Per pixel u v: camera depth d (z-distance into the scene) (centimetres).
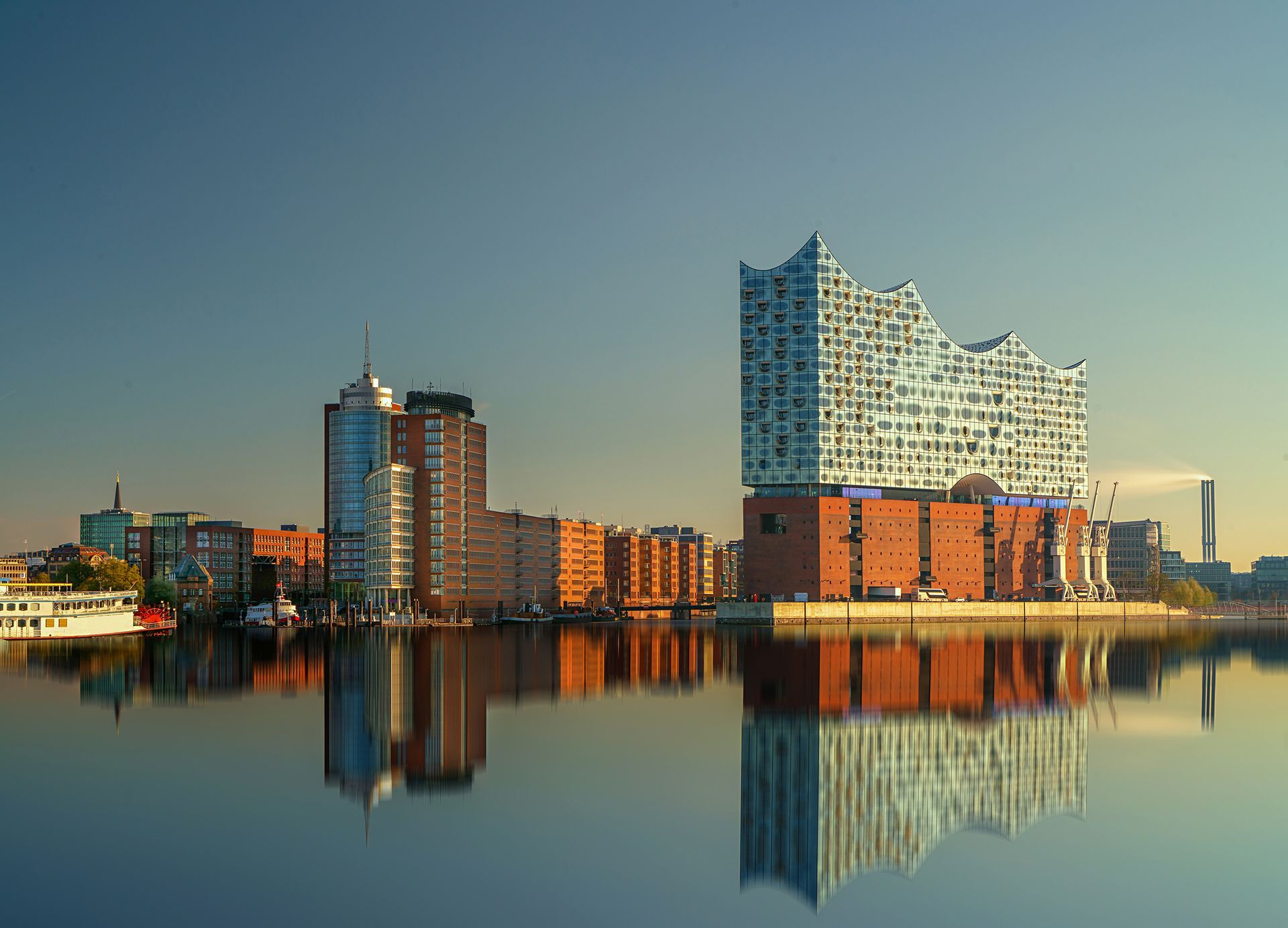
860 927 4275
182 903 4344
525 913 4322
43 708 9425
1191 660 16588
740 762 7144
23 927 4091
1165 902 4559
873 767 7131
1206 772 7019
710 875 4809
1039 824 5741
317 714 9088
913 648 18975
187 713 9138
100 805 5769
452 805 5841
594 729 8444
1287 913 4419
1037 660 16100
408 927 4150
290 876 4669
